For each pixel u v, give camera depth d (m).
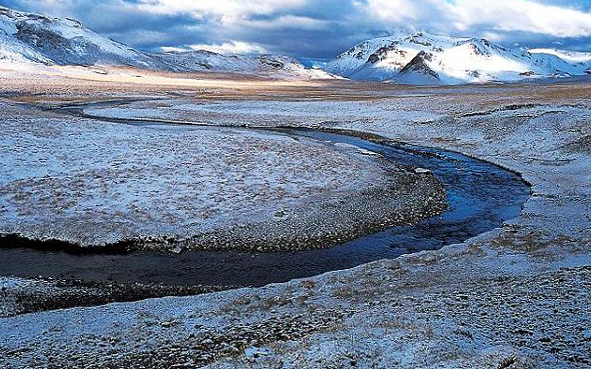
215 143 31.47
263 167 25.91
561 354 8.43
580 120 39.41
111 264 15.84
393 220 20.14
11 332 10.95
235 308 11.98
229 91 108.00
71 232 17.59
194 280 14.92
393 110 55.09
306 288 13.30
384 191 23.61
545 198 23.25
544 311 10.45
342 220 19.61
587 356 8.32
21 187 21.23
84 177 22.91
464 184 26.83
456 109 51.47
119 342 10.17
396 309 10.89
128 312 12.01
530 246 16.30
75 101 69.75
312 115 54.78
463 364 7.60
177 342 9.97
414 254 15.87
